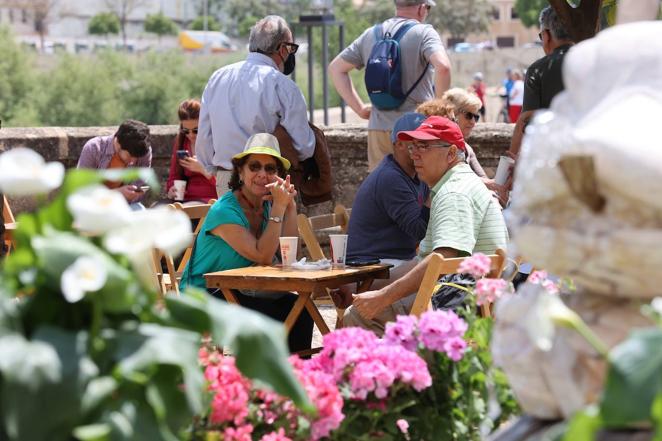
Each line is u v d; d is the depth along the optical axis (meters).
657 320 4.13
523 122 14.08
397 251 12.20
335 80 17.58
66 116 163.00
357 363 6.92
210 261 11.84
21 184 4.27
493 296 7.62
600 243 4.27
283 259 11.70
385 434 6.90
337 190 19.84
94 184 4.43
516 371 4.62
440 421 7.14
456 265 9.64
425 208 12.02
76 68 164.88
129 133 15.80
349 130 19.67
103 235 4.45
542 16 14.23
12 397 4.07
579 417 3.80
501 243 10.56
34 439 4.10
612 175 4.18
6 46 163.00
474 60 168.00
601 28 15.65
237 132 14.95
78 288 4.16
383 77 16.48
